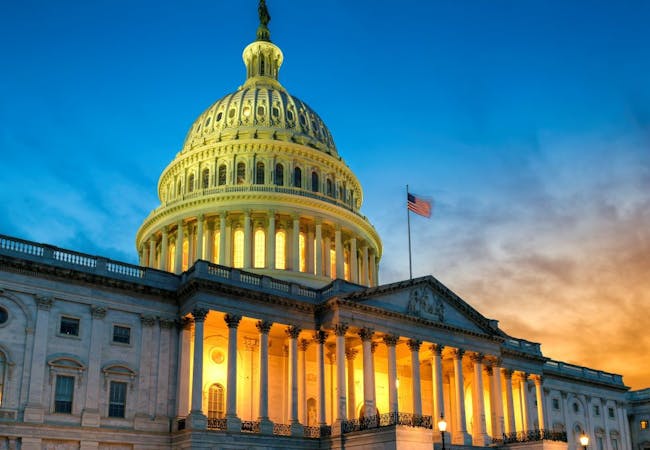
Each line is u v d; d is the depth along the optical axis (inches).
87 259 2219.5
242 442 2180.1
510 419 3031.5
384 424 2293.3
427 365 3029.0
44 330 2071.9
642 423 4239.7
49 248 2148.1
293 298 2453.2
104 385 2132.1
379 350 2778.1
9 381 1982.0
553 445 2691.9
